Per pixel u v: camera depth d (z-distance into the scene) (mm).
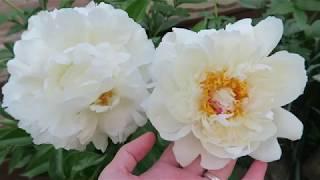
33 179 574
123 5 459
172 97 332
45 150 456
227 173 383
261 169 382
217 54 336
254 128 345
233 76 343
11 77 350
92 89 327
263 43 345
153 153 459
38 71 336
